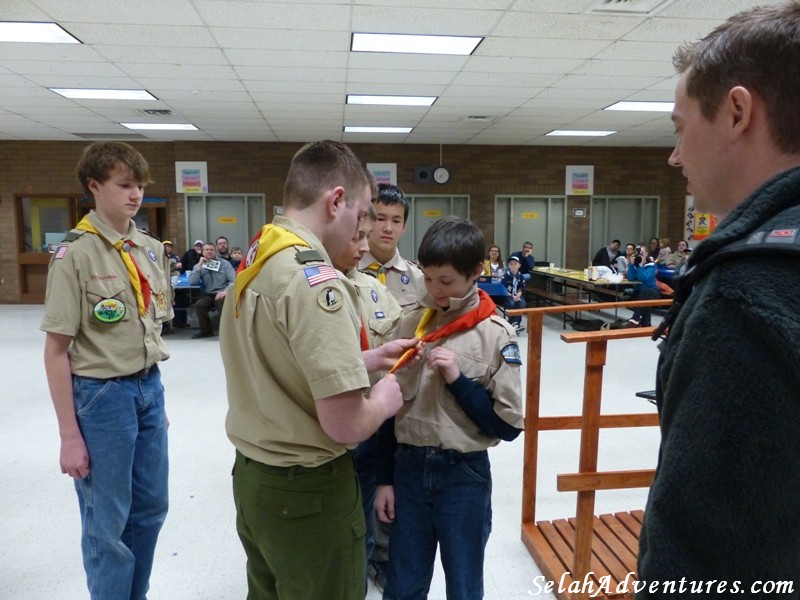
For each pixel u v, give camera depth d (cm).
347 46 469
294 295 91
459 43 463
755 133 54
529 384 206
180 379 459
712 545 49
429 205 1019
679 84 62
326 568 103
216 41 457
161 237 1000
